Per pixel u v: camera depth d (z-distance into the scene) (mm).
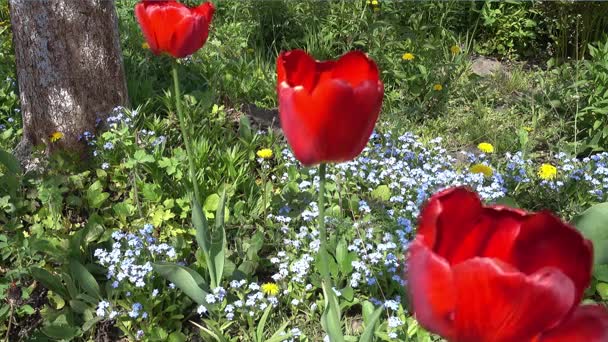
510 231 992
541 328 870
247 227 3561
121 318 2846
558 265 965
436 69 5398
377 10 6125
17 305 3078
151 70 5355
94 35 4039
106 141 4051
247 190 3896
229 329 2971
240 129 4301
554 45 6438
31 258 3209
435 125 4879
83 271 3002
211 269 2844
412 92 5180
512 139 4652
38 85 4012
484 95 5434
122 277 2879
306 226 3617
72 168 3938
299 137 1383
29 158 4172
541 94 5312
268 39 6203
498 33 6371
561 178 3918
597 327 870
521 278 835
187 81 5250
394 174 3811
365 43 5816
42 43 3930
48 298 3182
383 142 4363
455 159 4340
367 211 3389
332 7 6188
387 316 2949
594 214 2689
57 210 3492
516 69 5949
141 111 4570
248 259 3305
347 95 1293
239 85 5043
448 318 901
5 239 3176
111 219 3600
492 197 3414
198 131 4336
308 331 2957
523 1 6414
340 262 3062
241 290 3018
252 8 6180
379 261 3184
